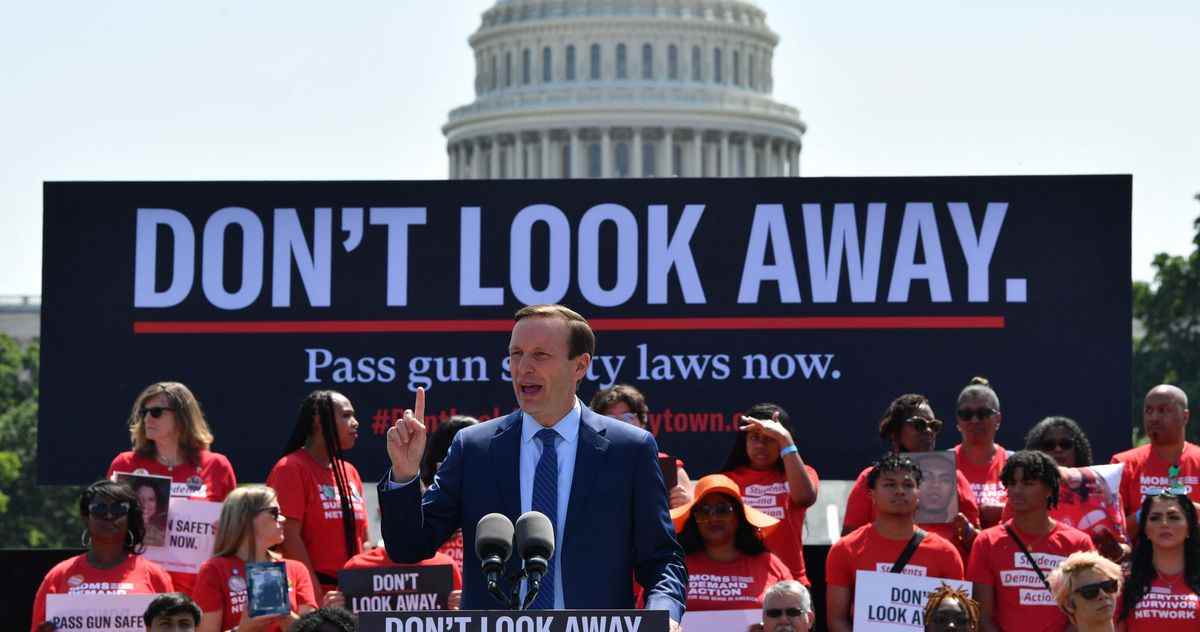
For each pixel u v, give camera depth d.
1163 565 12.32
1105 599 11.23
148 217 16.70
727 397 16.42
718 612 12.13
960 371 16.39
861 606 12.31
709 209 16.53
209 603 12.18
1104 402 16.33
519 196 16.59
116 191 16.70
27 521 83.62
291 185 16.69
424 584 12.09
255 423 16.56
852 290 16.44
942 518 12.97
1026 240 16.44
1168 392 14.04
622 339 16.48
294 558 13.06
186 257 16.69
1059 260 16.39
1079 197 16.39
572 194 16.59
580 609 7.25
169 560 13.38
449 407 16.53
